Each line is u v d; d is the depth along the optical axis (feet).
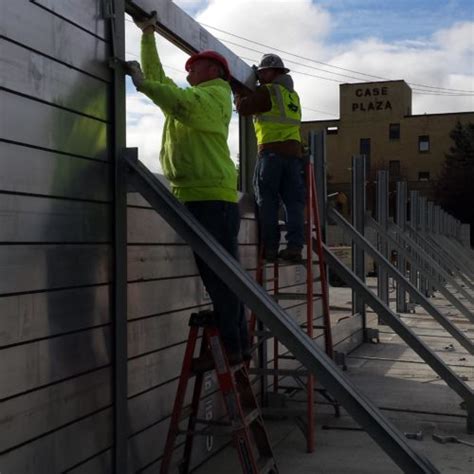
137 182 12.03
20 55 9.63
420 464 10.50
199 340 15.76
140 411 13.21
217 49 17.88
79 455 10.96
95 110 11.62
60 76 10.62
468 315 36.27
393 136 195.93
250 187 21.53
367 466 15.64
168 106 12.05
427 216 57.57
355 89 198.18
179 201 12.62
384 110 196.34
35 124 9.96
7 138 9.33
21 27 9.65
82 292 11.14
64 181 10.69
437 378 25.18
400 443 10.62
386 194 42.88
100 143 11.77
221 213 13.00
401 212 48.67
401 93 194.70
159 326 14.07
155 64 13.64
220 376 12.58
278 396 19.99
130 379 12.89
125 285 12.33
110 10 11.93
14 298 9.43
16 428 9.44
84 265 11.21
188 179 12.92
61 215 10.60
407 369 26.94
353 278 20.29
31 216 9.85
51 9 10.37
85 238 11.26
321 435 18.06
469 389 18.52
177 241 14.94
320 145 27.37
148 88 11.94
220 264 11.42
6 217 9.29
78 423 10.95
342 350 29.73
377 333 33.40
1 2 9.24
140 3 13.28
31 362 9.79
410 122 194.29
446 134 192.03
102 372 11.70
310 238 17.57
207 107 12.48
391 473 15.17
